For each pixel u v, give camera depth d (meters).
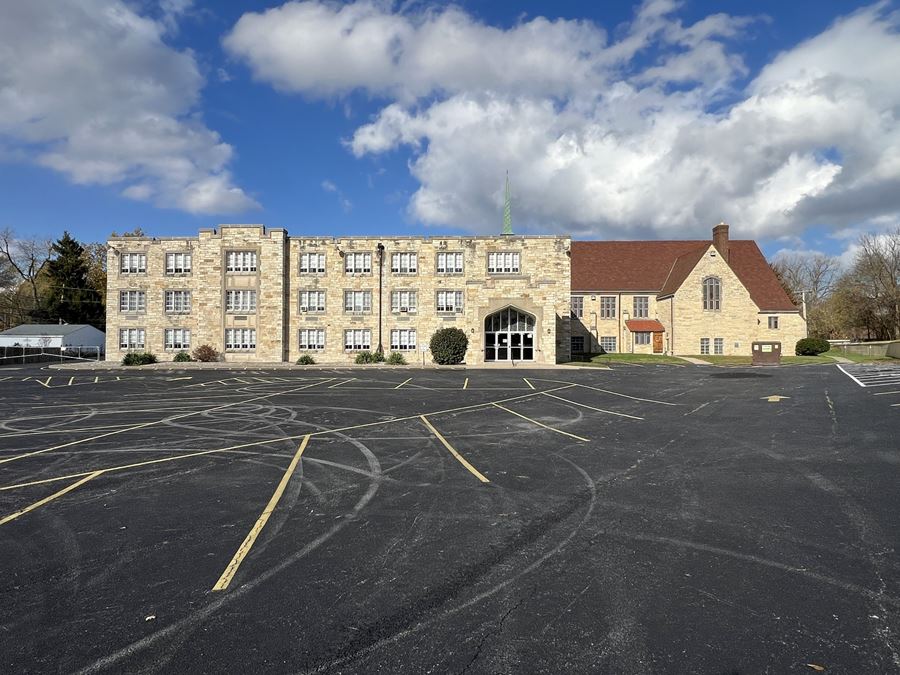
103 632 4.06
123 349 41.66
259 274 41.38
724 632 4.01
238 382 25.75
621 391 20.98
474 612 4.32
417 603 4.48
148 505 7.07
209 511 6.82
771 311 49.53
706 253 49.59
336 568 5.15
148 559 5.38
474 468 8.95
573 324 53.06
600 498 7.27
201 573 5.06
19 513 6.77
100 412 15.77
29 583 4.87
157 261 41.72
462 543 5.74
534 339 41.09
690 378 26.89
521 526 6.24
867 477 8.24
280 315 41.22
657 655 3.73
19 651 3.81
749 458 9.57
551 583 4.81
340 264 42.03
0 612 4.36
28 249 66.25
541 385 23.67
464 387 22.95
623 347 52.81
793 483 7.95
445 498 7.30
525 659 3.70
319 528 6.21
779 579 4.85
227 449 10.53
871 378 25.23
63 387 23.45
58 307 62.56
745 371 31.64
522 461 9.44
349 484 8.01
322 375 30.22
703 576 4.92
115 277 41.72
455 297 41.56
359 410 16.03
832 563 5.17
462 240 41.69
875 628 4.04
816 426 12.73
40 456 9.97
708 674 3.53
